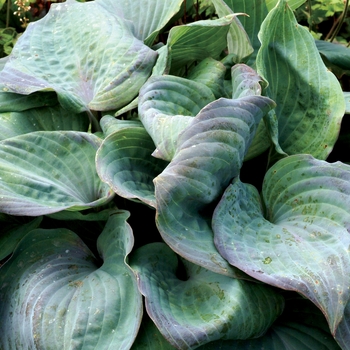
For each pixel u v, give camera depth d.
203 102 1.08
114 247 0.97
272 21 1.06
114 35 1.22
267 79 1.09
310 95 1.08
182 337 0.83
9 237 1.06
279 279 0.84
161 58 1.16
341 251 0.86
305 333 0.94
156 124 0.96
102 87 1.17
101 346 0.87
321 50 1.37
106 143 0.98
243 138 0.92
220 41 1.19
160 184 0.87
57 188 1.01
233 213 0.93
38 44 1.26
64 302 0.91
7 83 1.16
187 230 0.90
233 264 0.86
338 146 1.19
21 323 0.91
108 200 0.98
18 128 1.16
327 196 0.93
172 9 1.28
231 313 0.86
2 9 1.72
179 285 0.94
